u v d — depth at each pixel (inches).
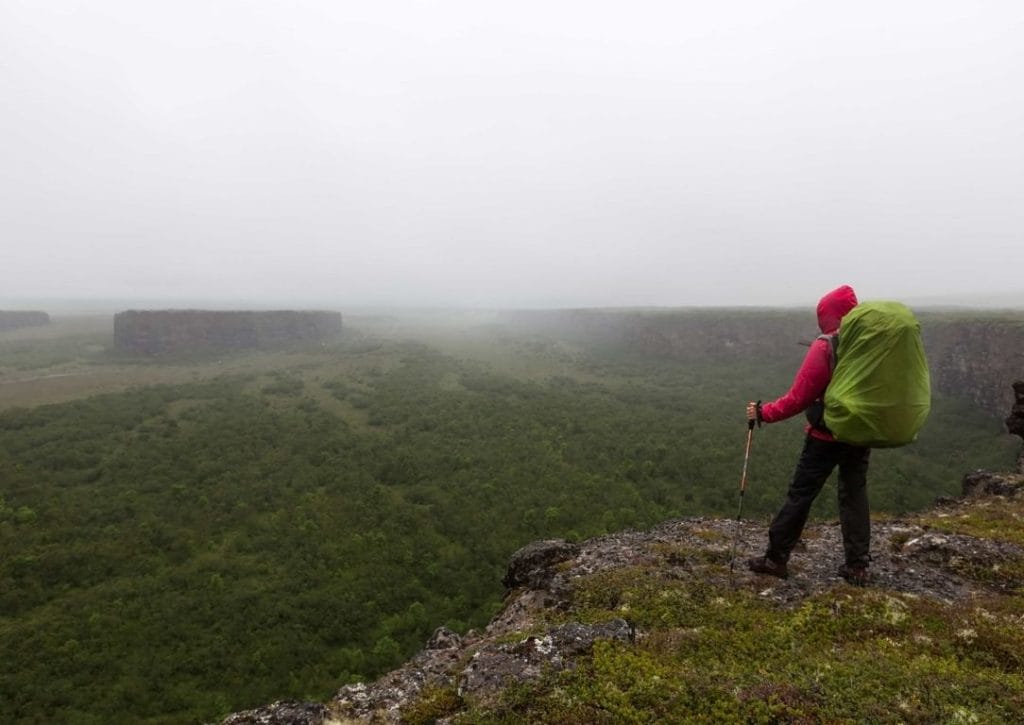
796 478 225.1
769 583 233.5
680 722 139.4
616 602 229.3
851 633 188.4
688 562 265.4
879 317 182.7
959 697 141.3
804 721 135.4
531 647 183.9
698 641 186.2
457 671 188.9
